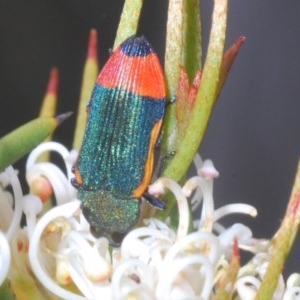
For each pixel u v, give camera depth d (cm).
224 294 9
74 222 10
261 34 16
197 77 9
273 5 16
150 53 10
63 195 10
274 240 9
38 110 16
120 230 10
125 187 10
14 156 9
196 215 12
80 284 9
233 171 16
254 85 16
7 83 16
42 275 9
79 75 17
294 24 16
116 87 10
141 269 9
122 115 10
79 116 10
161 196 10
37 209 9
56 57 17
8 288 9
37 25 16
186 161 9
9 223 9
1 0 16
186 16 9
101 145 10
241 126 16
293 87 16
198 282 9
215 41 9
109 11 16
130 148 10
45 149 10
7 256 9
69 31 16
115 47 10
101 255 9
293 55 16
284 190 16
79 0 16
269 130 16
